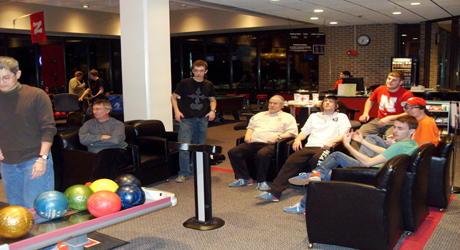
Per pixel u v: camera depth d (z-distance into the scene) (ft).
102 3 35.88
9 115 8.20
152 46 18.80
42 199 7.15
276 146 14.51
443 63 32.17
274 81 42.39
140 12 18.47
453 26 30.48
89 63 42.93
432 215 11.63
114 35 42.04
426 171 10.71
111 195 7.43
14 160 8.39
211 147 10.16
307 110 20.72
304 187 14.85
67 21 37.58
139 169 14.05
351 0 23.84
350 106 26.37
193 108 15.80
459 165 17.47
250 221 11.31
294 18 32.01
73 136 13.84
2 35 36.63
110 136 13.47
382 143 11.89
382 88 16.29
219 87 45.39
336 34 37.70
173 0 24.25
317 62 39.65
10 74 7.94
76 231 6.81
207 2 25.09
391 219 8.70
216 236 10.23
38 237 6.33
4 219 6.30
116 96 32.32
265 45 42.14
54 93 40.14
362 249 8.79
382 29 35.68
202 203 10.92
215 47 44.78
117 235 10.35
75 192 7.68
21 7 34.40
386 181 8.36
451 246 9.48
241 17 38.63
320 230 9.16
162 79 19.44
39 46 39.40
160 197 8.45
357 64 37.11
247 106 42.19
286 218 11.54
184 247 9.55
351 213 8.75
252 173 15.51
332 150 13.00
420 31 34.73
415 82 34.99
